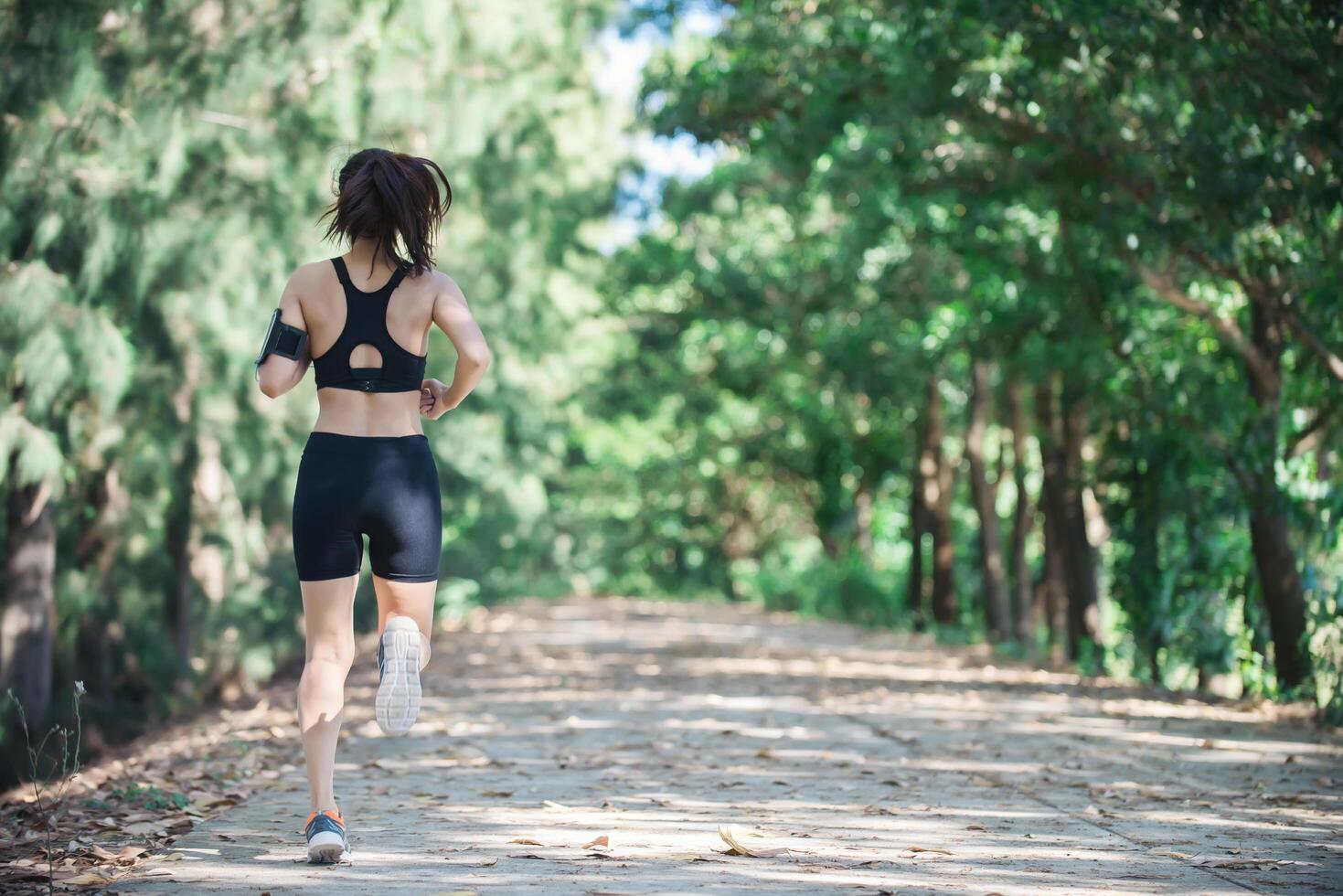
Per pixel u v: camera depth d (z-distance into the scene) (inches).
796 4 543.8
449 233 857.5
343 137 526.9
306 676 180.2
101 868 177.8
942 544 1091.3
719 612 1378.0
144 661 642.8
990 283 729.6
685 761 303.1
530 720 392.2
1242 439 489.4
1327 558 511.8
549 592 1761.8
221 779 271.6
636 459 1926.7
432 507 180.1
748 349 1348.4
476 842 198.1
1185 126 458.9
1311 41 365.4
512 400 1173.7
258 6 458.6
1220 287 536.1
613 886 166.2
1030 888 169.3
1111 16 387.9
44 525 532.7
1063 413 774.5
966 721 394.9
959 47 477.1
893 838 206.2
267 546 773.9
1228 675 598.9
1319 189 391.2
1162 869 184.4
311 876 171.2
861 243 854.5
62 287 414.9
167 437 576.1
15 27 394.6
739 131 574.6
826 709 430.3
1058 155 505.4
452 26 570.9
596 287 1354.6
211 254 488.4
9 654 525.3
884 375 997.2
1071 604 779.4
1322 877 178.9
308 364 180.9
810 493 1747.0
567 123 1052.5
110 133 415.5
